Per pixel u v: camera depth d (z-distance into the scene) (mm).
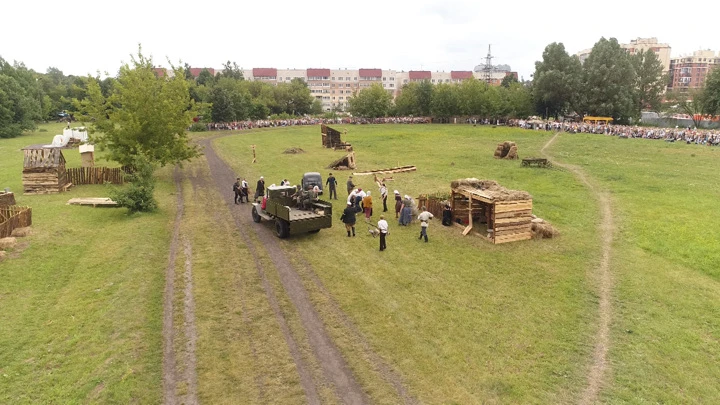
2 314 13477
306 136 72188
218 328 12852
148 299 14469
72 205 26172
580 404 10000
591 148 52719
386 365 11242
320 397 10039
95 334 12422
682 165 40500
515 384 10594
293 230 20328
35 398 9906
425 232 20625
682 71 181625
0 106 66188
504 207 20219
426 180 34719
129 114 31875
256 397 10016
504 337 12617
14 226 20375
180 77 35812
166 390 10219
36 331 12609
